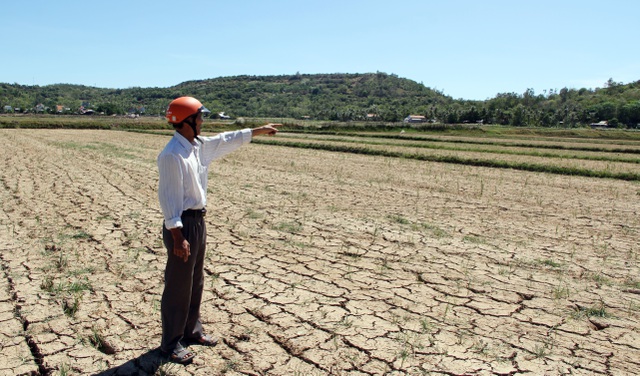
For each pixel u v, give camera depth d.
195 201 3.88
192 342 4.43
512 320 5.06
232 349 4.34
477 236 8.63
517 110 110.25
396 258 7.13
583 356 4.33
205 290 5.71
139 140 36.91
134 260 6.77
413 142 38.16
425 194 13.38
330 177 16.83
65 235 8.14
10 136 38.81
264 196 12.45
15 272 6.28
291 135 46.53
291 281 6.05
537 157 26.64
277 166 20.22
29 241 7.79
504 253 7.56
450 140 41.94
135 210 10.31
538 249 7.89
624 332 4.85
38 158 21.48
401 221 9.62
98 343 4.43
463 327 4.86
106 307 5.19
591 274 6.66
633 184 17.16
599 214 11.22
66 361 4.11
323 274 6.34
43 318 4.92
